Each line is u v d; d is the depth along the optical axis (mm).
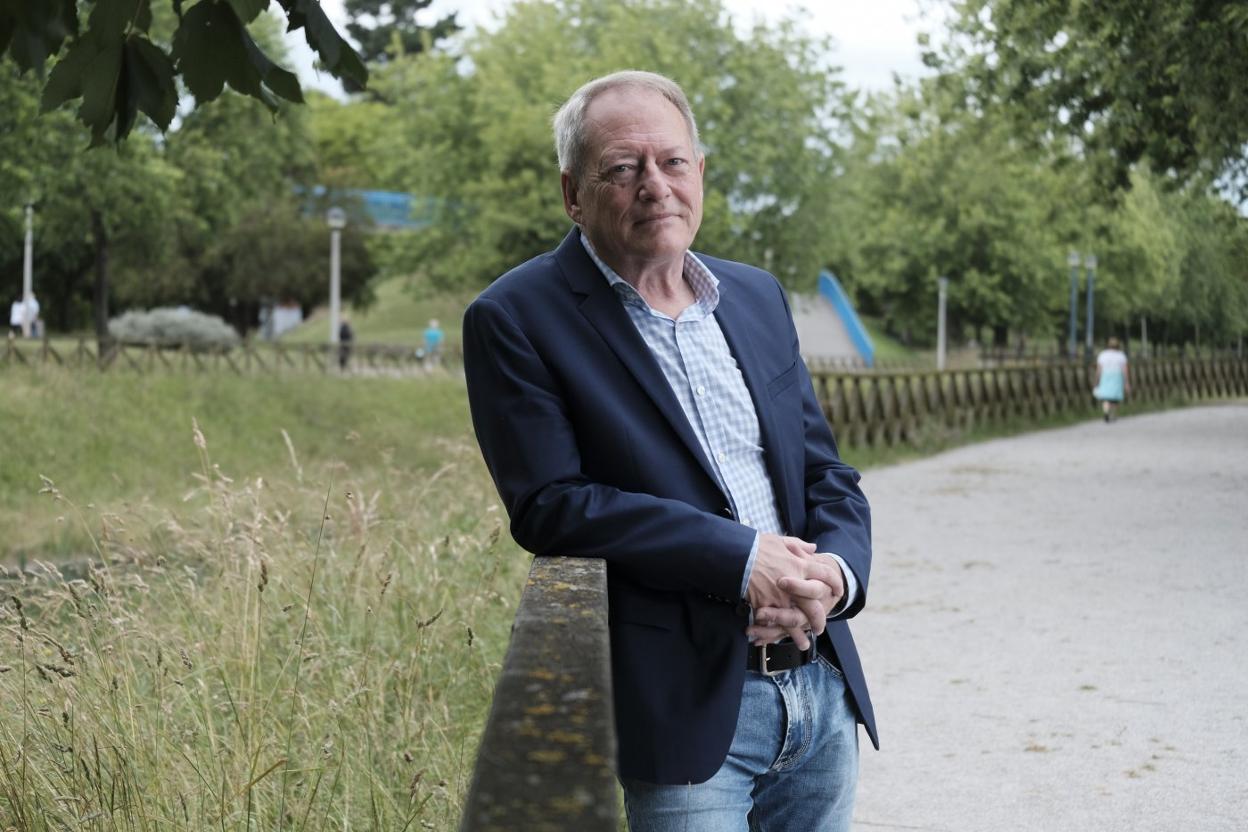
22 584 4715
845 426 20656
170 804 3512
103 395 21438
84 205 38531
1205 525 12086
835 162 42500
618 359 2426
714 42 41656
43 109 3105
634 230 2445
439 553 6160
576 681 1510
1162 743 5645
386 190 73125
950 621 8078
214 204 46188
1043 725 5934
